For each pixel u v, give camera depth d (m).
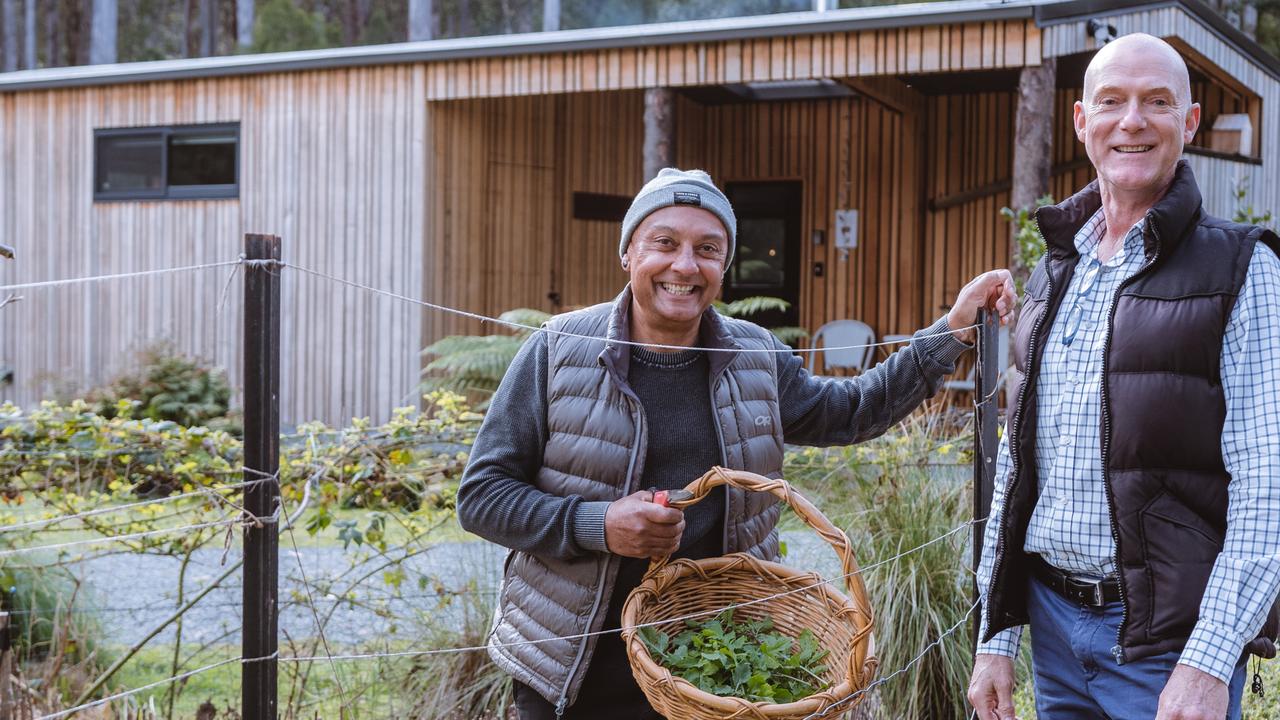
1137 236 2.09
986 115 10.76
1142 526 1.99
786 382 2.69
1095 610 2.14
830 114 11.34
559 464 2.38
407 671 3.96
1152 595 1.98
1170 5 7.89
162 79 10.08
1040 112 7.48
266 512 2.17
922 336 2.66
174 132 10.08
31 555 4.12
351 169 9.43
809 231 11.48
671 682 2.04
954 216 10.91
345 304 9.45
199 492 3.58
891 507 4.03
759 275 11.70
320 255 9.55
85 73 10.21
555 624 2.35
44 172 10.59
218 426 8.68
